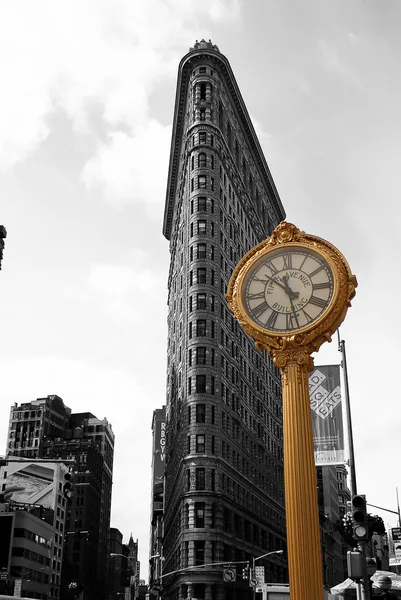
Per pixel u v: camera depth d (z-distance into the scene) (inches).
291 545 701.3
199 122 4584.2
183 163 4911.4
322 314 784.9
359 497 756.0
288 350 792.3
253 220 5472.4
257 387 4891.7
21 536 5059.1
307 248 824.9
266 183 6195.9
